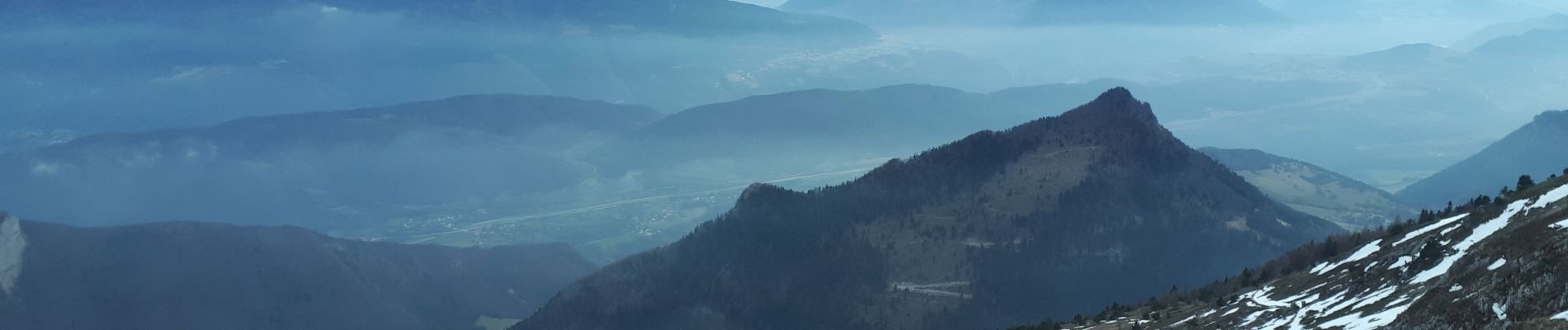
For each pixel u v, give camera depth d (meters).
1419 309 144.50
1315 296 185.62
